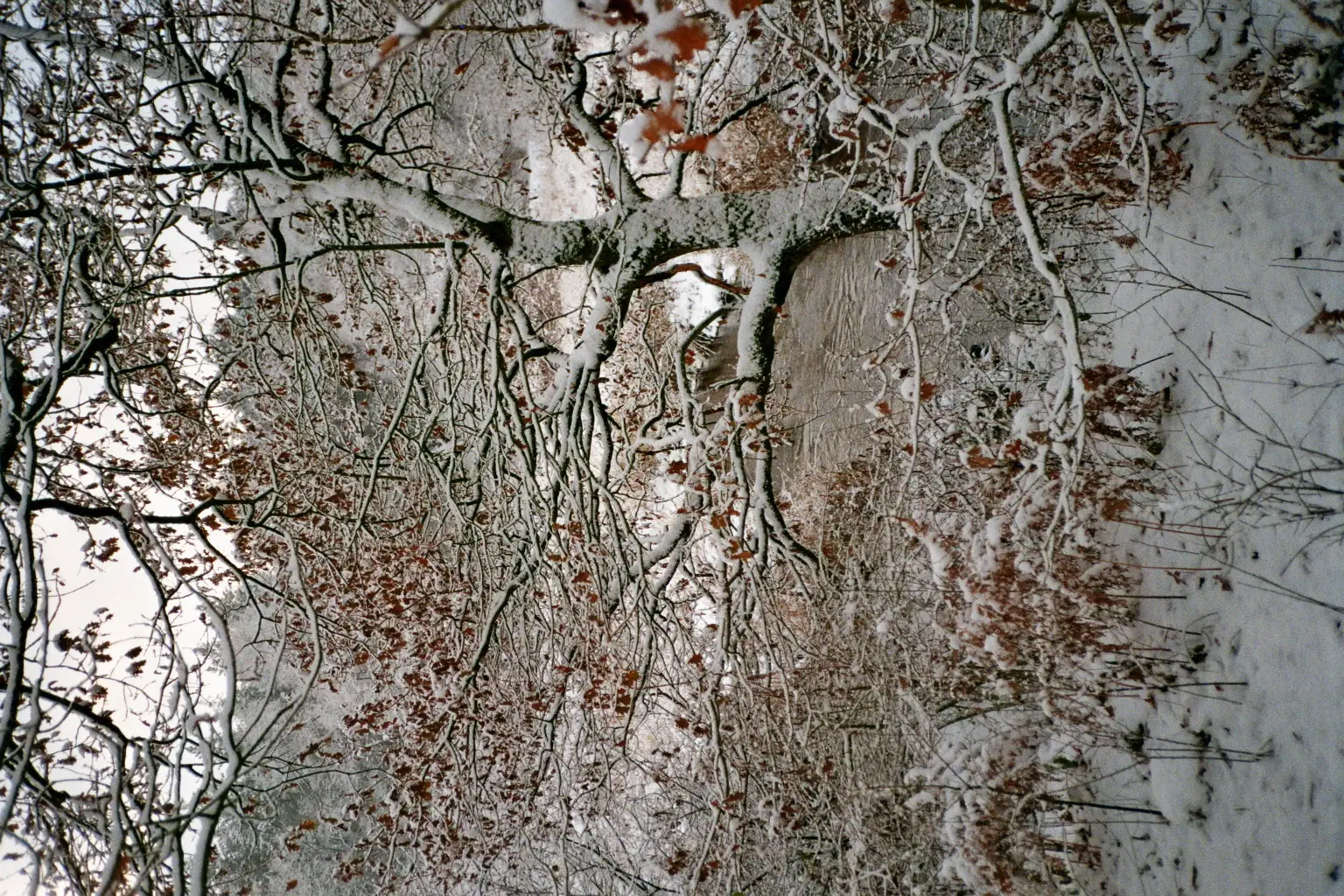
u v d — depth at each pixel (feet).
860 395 28.22
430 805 21.35
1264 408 13.62
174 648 13.35
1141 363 16.56
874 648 18.10
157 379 25.94
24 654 12.00
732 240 20.49
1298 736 12.41
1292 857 12.15
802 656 20.17
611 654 20.59
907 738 17.67
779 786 19.26
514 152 46.55
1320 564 12.30
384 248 18.48
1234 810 13.26
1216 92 14.70
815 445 31.14
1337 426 12.28
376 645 26.14
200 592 13.46
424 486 23.03
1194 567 14.55
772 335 21.01
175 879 11.44
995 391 19.07
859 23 19.21
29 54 18.10
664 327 37.14
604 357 19.39
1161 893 14.40
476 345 22.18
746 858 20.93
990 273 19.90
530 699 21.25
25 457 12.82
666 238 20.27
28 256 18.43
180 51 18.02
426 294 33.24
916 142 13.47
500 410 18.48
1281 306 13.55
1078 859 16.05
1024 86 15.87
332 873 33.68
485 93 40.19
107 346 16.10
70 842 13.75
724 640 18.08
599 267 21.12
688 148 6.08
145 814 12.04
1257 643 13.28
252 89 23.93
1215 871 13.41
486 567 19.94
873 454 22.59
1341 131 12.92
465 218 18.92
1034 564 14.76
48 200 17.79
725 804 17.11
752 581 19.12
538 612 20.79
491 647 22.81
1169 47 15.90
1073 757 16.61
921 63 18.74
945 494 18.61
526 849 22.70
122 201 19.33
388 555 25.36
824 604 19.66
